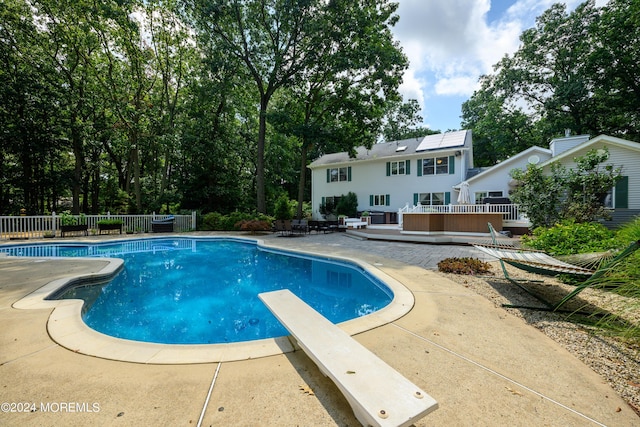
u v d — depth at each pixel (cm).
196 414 173
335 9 1499
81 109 1653
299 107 1950
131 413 174
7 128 1504
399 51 1608
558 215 933
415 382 206
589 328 303
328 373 174
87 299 512
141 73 1794
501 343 270
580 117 1950
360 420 157
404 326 309
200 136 1966
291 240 1167
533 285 470
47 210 2269
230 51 1689
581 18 1778
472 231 1127
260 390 197
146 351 253
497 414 173
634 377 215
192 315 442
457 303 384
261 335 371
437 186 1767
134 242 1231
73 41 1569
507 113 2216
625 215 1043
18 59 1526
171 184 2177
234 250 1035
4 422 165
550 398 189
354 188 2120
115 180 2481
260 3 1599
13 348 257
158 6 1652
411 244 1023
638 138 1806
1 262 680
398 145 2067
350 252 834
